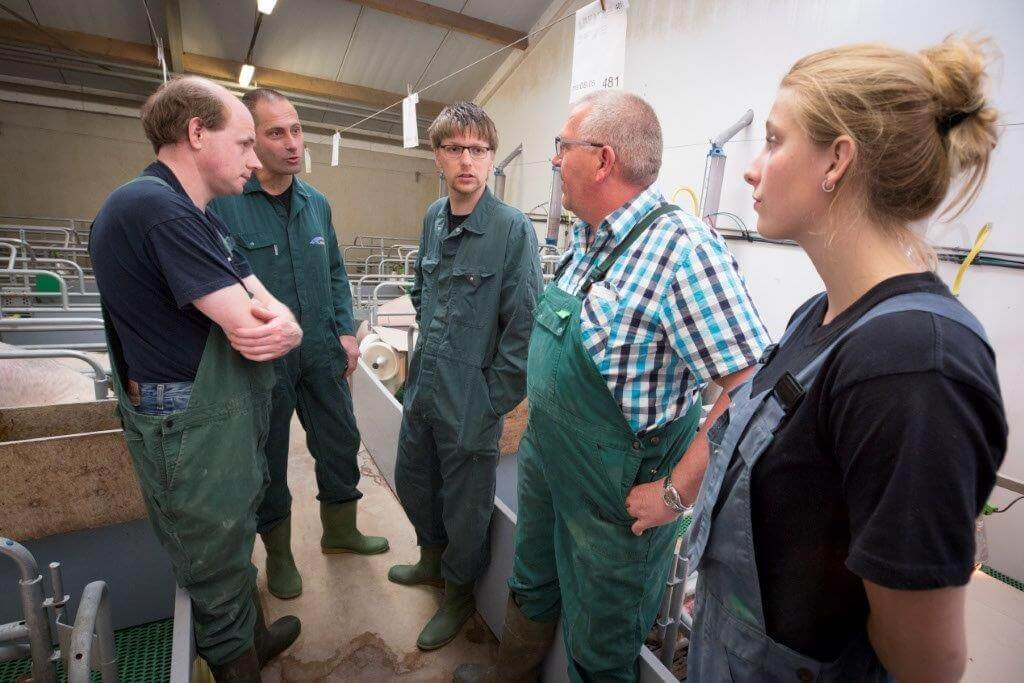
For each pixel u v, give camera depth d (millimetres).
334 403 1736
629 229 913
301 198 1567
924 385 424
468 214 1403
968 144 467
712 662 675
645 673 1065
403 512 2260
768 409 580
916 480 422
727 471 627
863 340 467
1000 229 2396
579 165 931
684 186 4441
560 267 1102
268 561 1726
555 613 1270
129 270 938
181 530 1020
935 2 2717
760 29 3723
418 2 6258
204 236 970
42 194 8492
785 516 560
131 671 1475
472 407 1381
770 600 595
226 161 1038
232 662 1154
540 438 1027
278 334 1016
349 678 1461
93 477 1566
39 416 1671
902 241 517
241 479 1067
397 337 3516
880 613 475
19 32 6449
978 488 438
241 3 6273
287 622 1560
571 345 919
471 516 1466
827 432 508
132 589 1635
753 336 825
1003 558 2428
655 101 4727
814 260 564
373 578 1840
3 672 1381
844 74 485
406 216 11219
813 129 500
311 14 6508
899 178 480
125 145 8859
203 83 1011
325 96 8234
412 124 2635
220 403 1020
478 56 7465
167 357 983
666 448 930
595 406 905
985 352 447
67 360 2771
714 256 847
